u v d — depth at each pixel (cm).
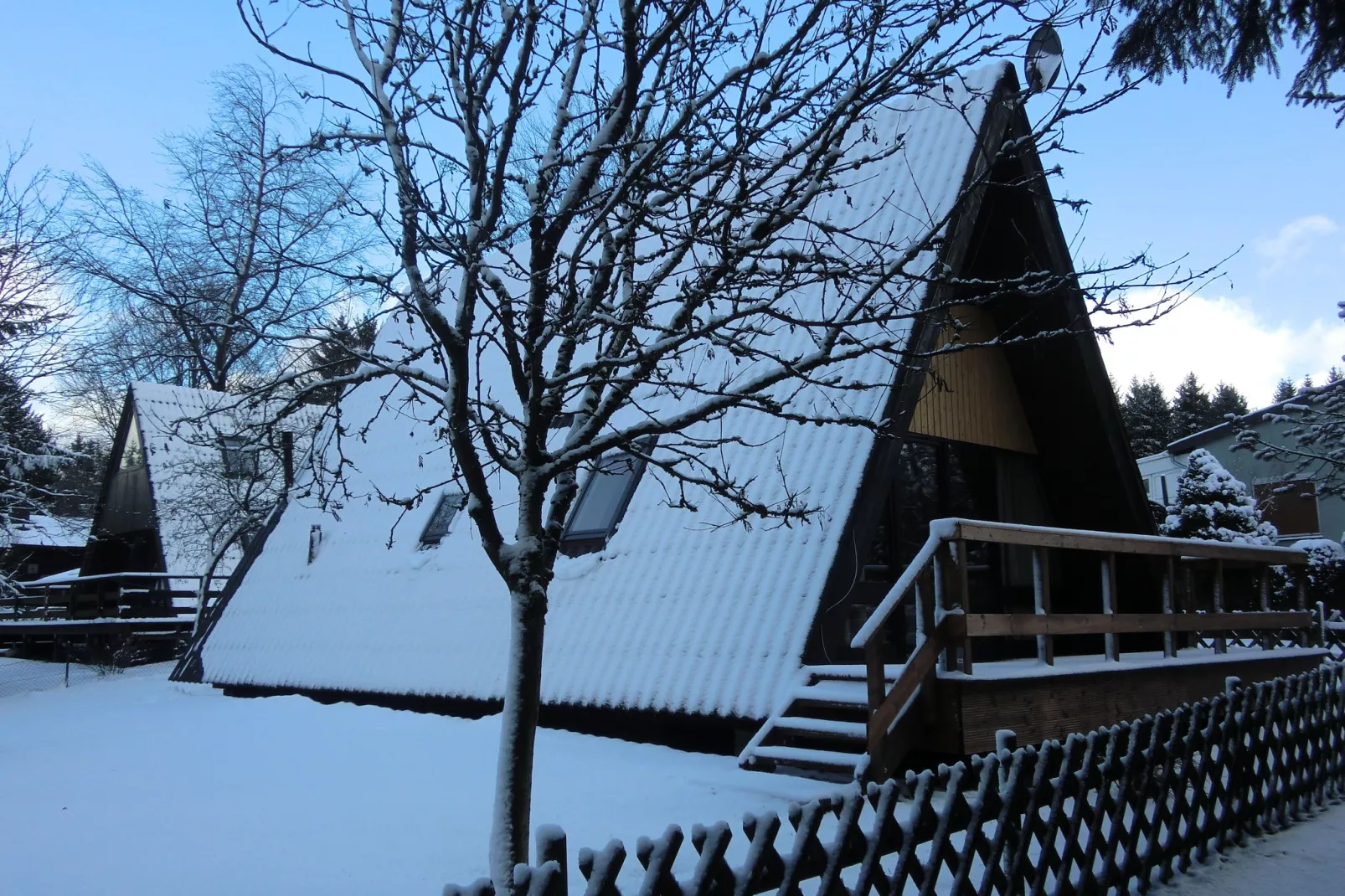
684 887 347
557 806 692
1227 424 3472
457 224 543
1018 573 1282
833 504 918
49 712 1491
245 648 1545
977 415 1213
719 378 1077
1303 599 1290
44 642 2966
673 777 789
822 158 608
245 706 1342
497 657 1132
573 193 520
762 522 966
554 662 1030
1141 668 969
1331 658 1328
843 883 396
